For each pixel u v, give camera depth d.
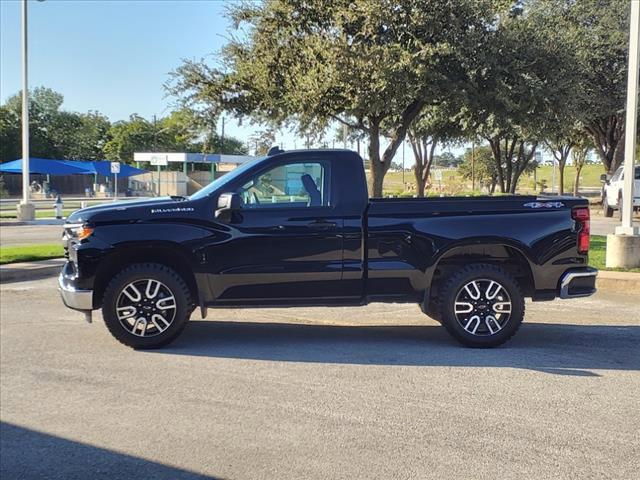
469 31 13.91
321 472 4.13
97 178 68.25
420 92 14.06
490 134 23.33
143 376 6.07
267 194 7.10
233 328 8.11
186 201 7.05
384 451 4.43
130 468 4.24
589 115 26.55
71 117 84.25
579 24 25.98
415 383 5.85
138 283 6.89
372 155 16.62
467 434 4.70
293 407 5.25
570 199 7.23
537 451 4.42
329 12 14.70
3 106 79.38
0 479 4.11
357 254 7.02
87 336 7.60
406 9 13.70
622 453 4.39
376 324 8.40
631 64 11.29
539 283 7.16
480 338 7.03
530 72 14.34
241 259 6.93
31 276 12.20
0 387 5.79
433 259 7.03
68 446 4.58
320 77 13.80
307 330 8.02
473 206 7.11
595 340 7.47
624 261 11.38
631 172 11.52
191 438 4.67
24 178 28.00
